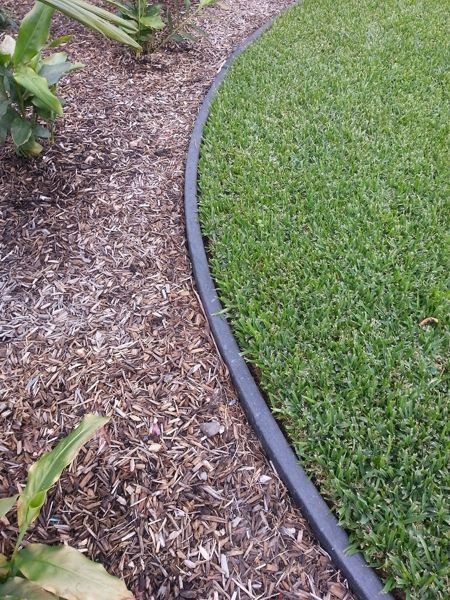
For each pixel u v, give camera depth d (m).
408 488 1.39
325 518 1.35
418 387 1.61
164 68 3.41
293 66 3.39
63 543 1.33
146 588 1.26
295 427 1.55
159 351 1.79
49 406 1.62
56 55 2.52
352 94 3.08
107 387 1.67
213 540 1.34
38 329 1.84
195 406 1.64
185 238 2.25
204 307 1.93
